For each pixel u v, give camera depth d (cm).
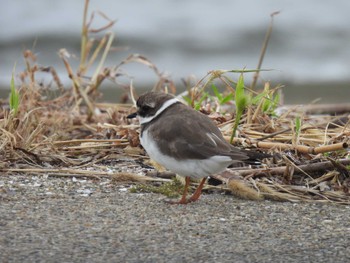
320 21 2522
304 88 2109
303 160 1148
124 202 1004
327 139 1203
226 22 2498
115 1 2530
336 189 1077
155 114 1028
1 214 923
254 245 859
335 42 2433
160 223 924
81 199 1007
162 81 1577
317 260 819
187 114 1011
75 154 1230
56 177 1105
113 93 1992
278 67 2295
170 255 820
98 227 898
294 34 2459
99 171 1142
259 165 1138
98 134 1316
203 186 1073
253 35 2448
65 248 826
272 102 1288
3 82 2122
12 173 1112
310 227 928
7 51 2317
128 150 1230
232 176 1082
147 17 2464
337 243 872
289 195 1047
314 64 2334
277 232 906
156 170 1141
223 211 984
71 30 2378
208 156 967
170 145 980
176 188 1073
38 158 1169
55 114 1406
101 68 1750
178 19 2481
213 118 1270
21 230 873
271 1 2609
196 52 2359
